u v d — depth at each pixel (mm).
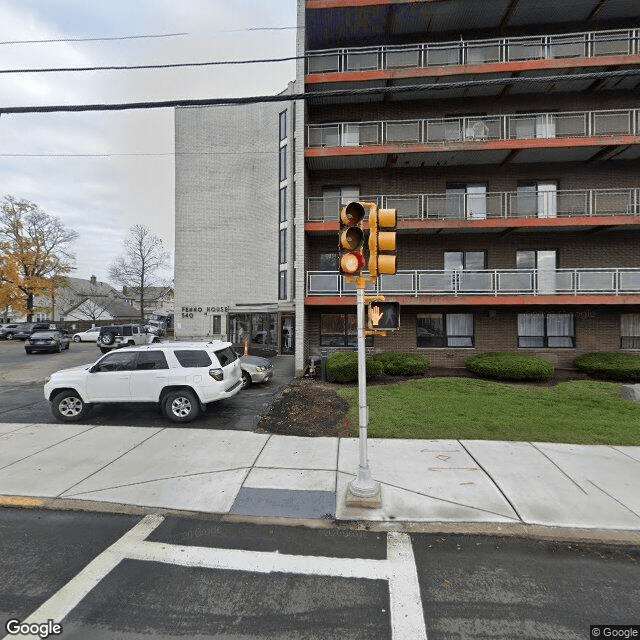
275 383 11461
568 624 2684
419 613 2781
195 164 24453
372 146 12805
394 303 4289
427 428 6883
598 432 6656
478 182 14094
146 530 3879
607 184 13500
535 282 12906
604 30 12547
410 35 13867
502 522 3943
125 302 66062
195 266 24375
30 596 2953
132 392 7508
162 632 2600
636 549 3574
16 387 11688
